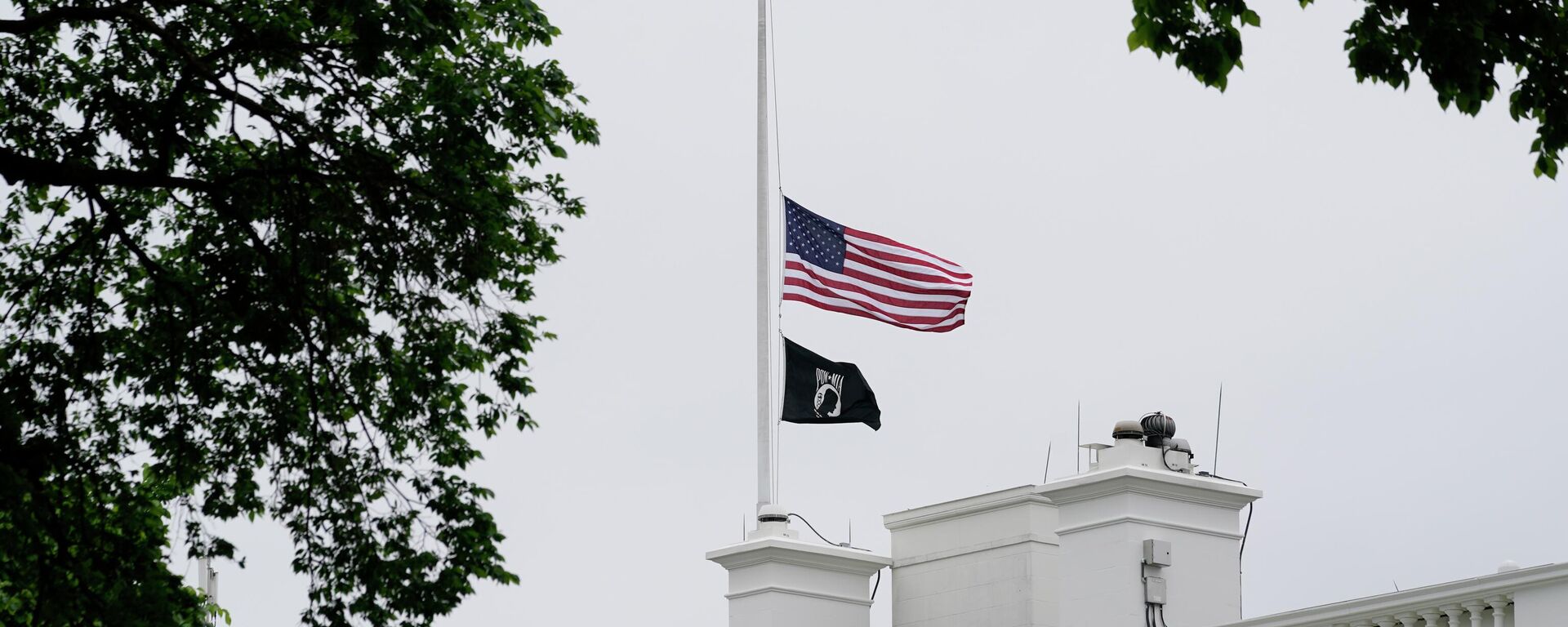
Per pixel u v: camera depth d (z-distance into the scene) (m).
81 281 52.25
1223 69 38.97
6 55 51.75
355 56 49.38
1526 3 38.81
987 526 68.44
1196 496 63.03
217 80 49.09
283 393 51.94
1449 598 52.06
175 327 51.50
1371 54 39.44
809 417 73.44
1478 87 38.53
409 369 51.28
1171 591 61.88
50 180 47.91
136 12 50.25
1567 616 49.59
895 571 70.94
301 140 49.91
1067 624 62.84
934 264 75.31
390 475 51.91
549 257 52.53
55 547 50.59
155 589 49.16
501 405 52.69
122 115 50.62
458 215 50.72
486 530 51.88
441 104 50.00
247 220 50.66
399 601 50.81
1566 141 39.06
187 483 52.31
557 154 51.94
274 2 51.41
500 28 52.12
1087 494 62.97
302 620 50.84
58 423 50.28
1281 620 55.91
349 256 51.66
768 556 68.88
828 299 74.44
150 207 53.09
